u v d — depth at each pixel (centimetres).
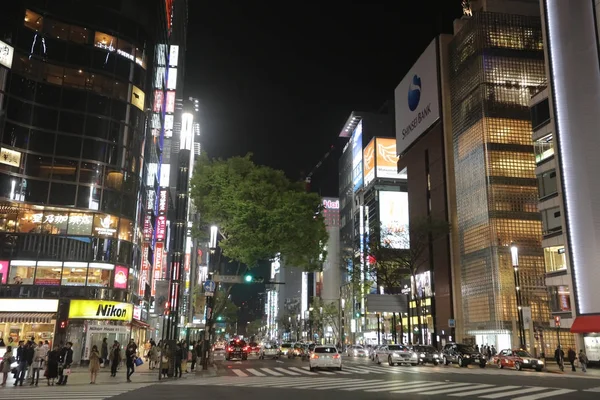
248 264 3228
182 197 2678
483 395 1658
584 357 3331
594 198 4075
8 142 3716
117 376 2527
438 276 7044
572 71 4338
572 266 4119
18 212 3753
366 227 11356
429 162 7619
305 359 5184
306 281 16950
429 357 4056
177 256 2647
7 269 3653
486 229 5909
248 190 3166
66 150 3916
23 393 1712
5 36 3791
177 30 7206
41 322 3628
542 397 1605
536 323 5475
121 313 3922
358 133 12756
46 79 3941
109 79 4172
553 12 4534
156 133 5231
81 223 3891
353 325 11981
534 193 5938
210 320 3453
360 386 1988
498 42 6338
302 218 3173
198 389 1859
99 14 4225
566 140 4300
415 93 8150
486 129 6081
